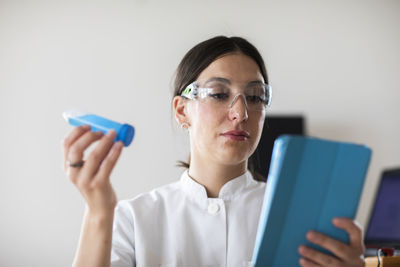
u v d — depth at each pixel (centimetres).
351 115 401
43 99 395
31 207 386
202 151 112
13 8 401
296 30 407
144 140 392
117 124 88
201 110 111
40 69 398
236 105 107
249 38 405
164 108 397
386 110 403
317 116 400
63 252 382
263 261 78
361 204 392
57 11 403
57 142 392
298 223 78
